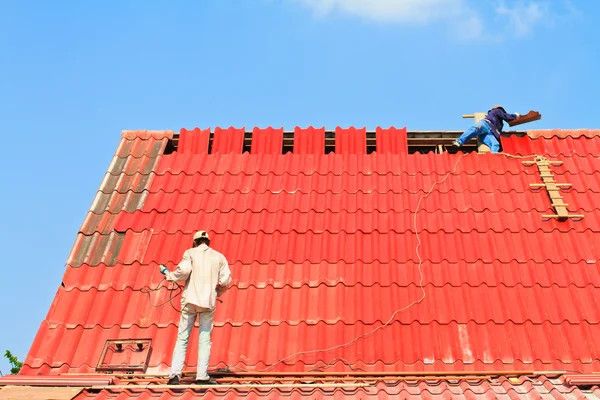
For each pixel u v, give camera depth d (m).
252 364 9.10
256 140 13.38
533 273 10.23
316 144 13.34
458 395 8.10
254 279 10.34
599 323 9.45
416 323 9.57
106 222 11.45
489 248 10.72
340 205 11.79
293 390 8.21
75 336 9.41
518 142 13.07
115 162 12.87
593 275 10.24
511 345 9.20
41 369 8.95
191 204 11.84
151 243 11.02
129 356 9.13
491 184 12.06
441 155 12.77
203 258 8.88
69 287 10.23
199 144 13.30
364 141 13.36
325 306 9.91
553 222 11.21
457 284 10.13
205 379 8.32
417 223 11.30
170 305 9.97
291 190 12.19
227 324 9.62
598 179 12.15
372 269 10.47
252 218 11.54
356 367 9.04
